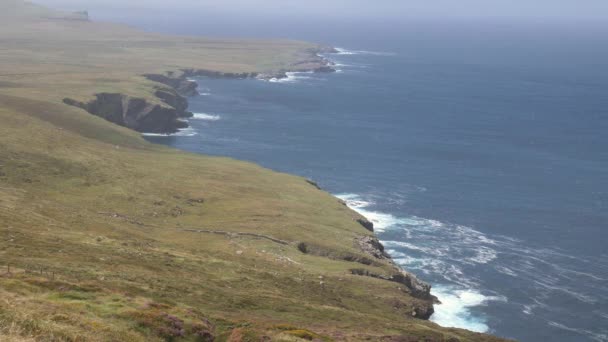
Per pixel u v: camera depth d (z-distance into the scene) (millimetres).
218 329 48312
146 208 113812
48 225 81750
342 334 55125
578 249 126625
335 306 72250
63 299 45719
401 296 88688
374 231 130250
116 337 39000
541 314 99500
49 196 108688
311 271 89250
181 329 44188
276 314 59906
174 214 113938
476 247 124875
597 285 110875
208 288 63906
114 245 77375
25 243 66875
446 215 143125
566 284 110500
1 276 49094
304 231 110000
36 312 39219
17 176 114250
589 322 98062
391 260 112125
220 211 119188
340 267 95250
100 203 111125
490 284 108500
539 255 122688
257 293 67375
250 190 136000
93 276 57625
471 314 97250
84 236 79312
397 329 63469
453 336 70062
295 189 142750
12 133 139375
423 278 109250
